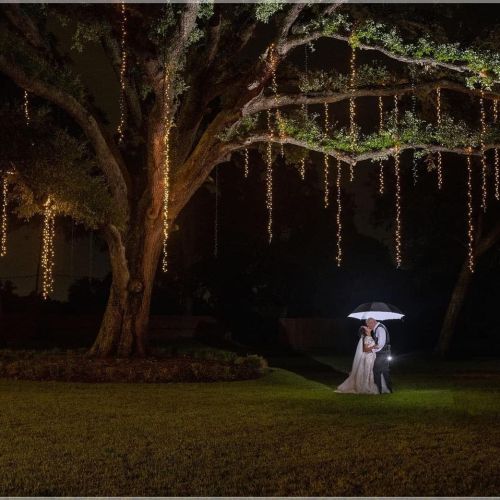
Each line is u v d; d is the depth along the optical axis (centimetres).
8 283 4272
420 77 1966
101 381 1895
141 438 1038
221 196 4391
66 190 1555
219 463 876
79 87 1919
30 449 957
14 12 1927
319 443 996
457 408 1359
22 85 1773
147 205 2105
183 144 2180
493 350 4188
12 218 2966
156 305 4400
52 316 3856
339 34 1823
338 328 4512
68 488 764
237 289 4569
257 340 4459
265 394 1598
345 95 1972
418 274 4131
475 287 4416
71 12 1772
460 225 3603
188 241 4484
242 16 2122
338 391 1655
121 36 1786
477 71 1697
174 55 1791
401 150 2028
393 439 1026
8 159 1497
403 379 2148
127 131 2422
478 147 2016
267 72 1895
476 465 867
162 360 2122
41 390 1659
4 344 3384
